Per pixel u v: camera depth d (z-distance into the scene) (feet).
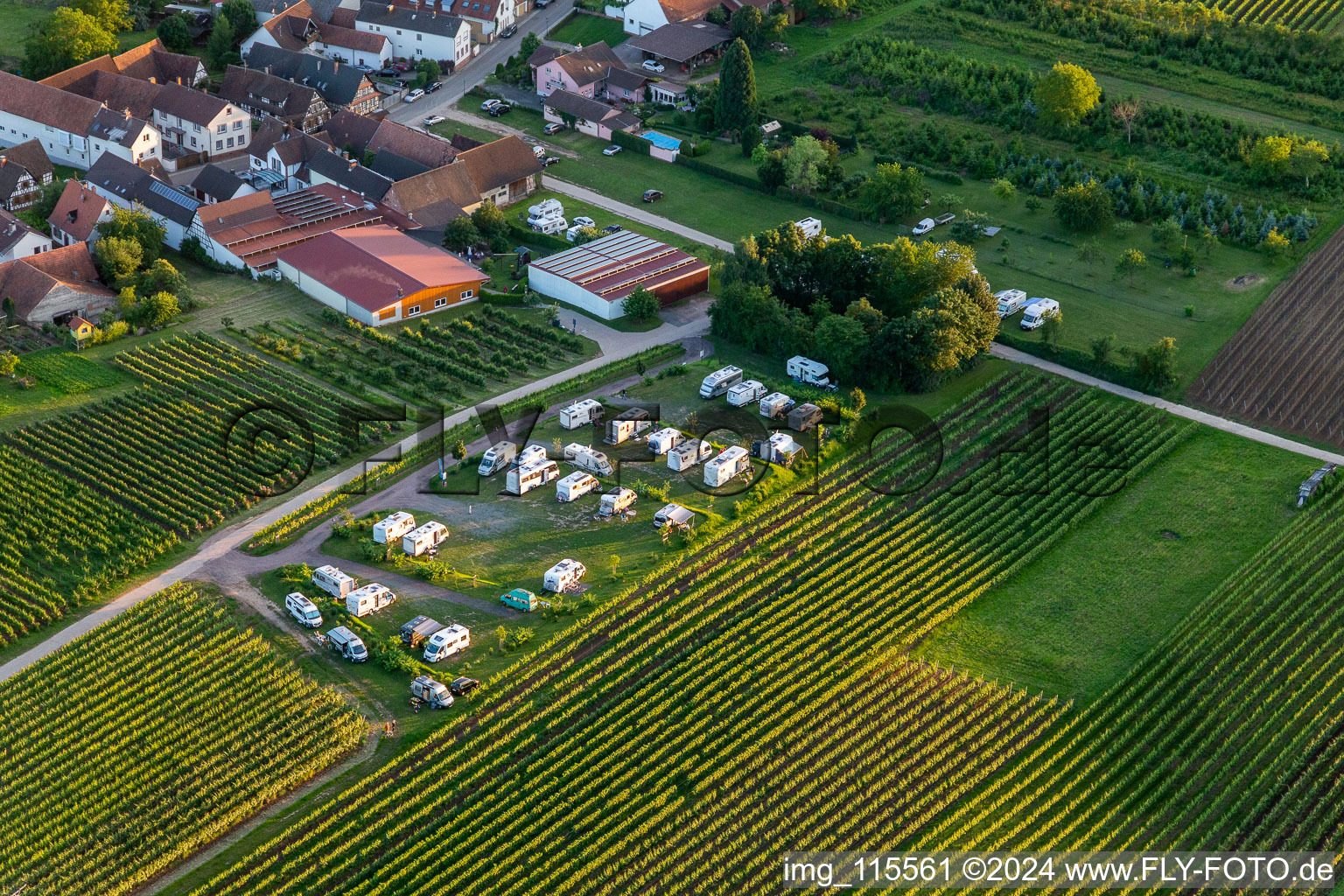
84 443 589.73
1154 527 554.87
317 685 470.80
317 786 436.35
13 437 590.96
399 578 519.19
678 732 456.04
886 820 428.56
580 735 452.35
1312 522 552.82
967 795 437.58
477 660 481.05
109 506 553.23
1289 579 521.24
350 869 410.52
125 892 402.72
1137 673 482.28
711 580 519.60
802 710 463.01
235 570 523.70
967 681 479.41
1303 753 447.83
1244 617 505.25
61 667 478.59
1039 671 484.74
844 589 517.55
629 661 483.10
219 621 497.87
